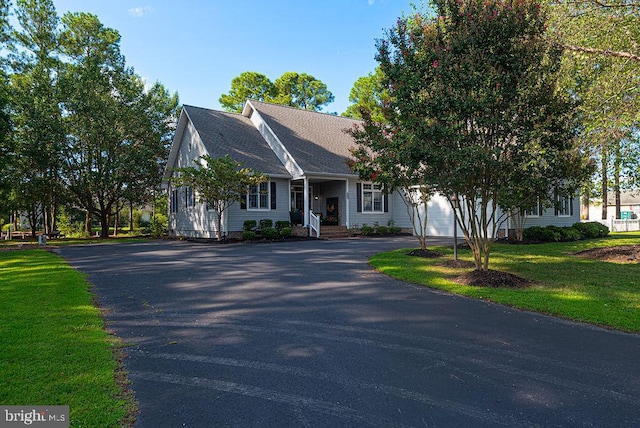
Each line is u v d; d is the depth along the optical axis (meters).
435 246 15.05
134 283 8.26
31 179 24.03
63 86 24.31
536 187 7.34
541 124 6.77
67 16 27.02
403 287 7.70
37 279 8.62
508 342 4.64
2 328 4.98
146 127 27.30
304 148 21.89
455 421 2.90
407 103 7.32
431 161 7.09
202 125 21.92
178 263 11.25
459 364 3.98
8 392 3.28
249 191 19.17
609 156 10.48
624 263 10.25
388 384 3.53
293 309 6.11
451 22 7.44
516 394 3.34
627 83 8.99
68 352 4.20
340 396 3.30
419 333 4.96
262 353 4.30
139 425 2.85
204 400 3.24
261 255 12.88
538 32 7.21
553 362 4.04
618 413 3.02
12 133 21.86
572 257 11.61
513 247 14.42
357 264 10.70
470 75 6.79
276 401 3.22
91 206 26.69
